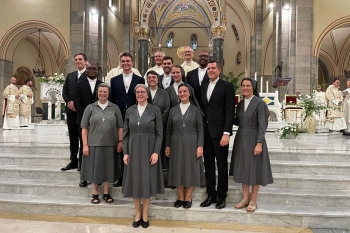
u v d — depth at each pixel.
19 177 4.92
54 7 14.21
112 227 3.73
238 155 3.83
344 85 17.66
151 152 3.71
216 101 3.91
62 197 4.43
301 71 12.61
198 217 3.96
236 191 4.27
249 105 3.81
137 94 3.72
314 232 3.65
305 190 4.37
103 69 14.71
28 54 18.22
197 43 30.81
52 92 9.34
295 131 7.93
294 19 12.96
